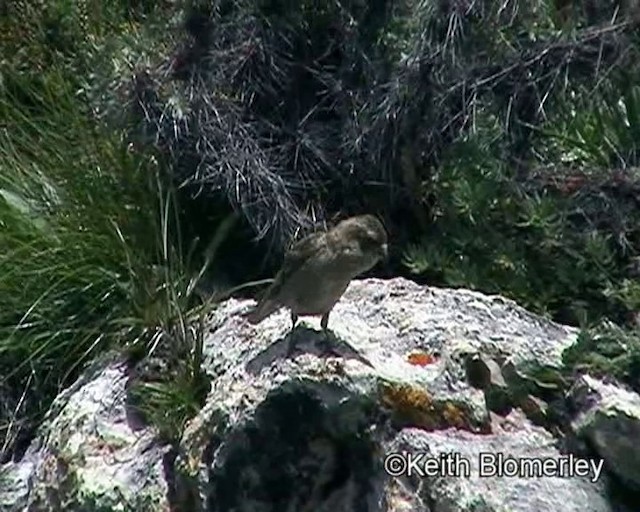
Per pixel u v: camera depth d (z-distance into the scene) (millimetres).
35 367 9195
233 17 9641
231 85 9547
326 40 9664
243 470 7258
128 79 9406
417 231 9281
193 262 9273
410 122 9125
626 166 9148
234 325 8328
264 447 7234
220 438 7336
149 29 10016
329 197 9438
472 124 9016
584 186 8938
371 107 9336
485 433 7348
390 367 7480
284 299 7465
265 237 9250
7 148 10156
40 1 10984
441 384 7426
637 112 9156
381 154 9250
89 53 10414
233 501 7285
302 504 7211
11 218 9594
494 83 8984
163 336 8555
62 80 10320
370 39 9531
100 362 8758
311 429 7199
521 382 7590
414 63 9070
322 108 9586
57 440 8234
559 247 8789
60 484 7980
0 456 9016
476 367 7559
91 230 9430
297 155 9453
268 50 9586
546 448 7363
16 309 9312
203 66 9500
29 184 9797
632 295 8562
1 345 9219
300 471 7211
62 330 9172
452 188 9000
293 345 7598
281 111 9617
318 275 7277
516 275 8766
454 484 7023
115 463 7883
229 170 9203
